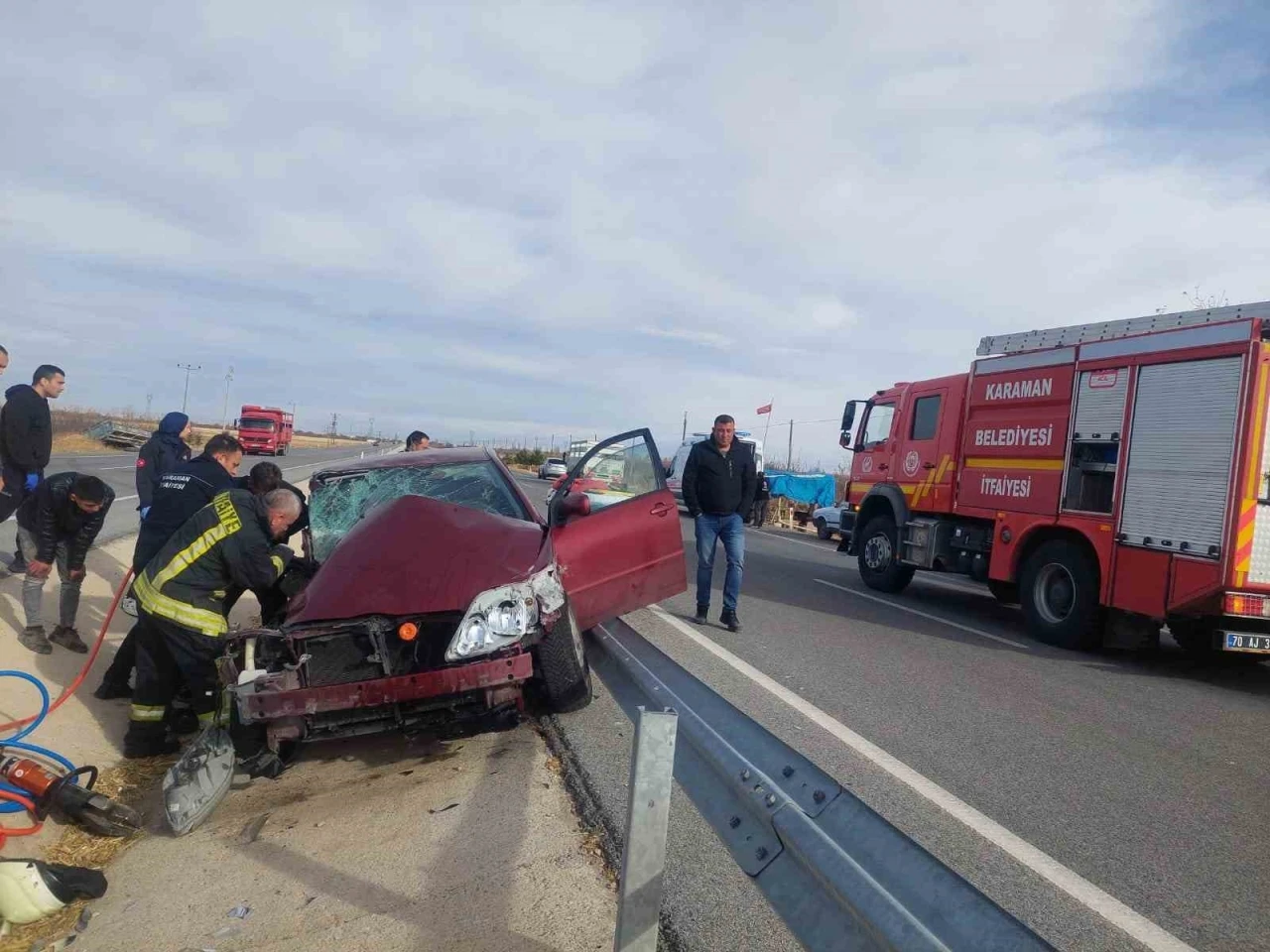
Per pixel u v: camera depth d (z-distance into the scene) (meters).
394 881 3.43
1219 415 7.20
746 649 7.40
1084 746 5.20
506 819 3.91
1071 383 8.61
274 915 3.25
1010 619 10.20
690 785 2.67
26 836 3.90
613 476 6.62
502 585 4.44
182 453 7.89
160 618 4.62
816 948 1.95
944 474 10.41
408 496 5.10
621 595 6.16
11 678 5.41
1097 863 3.61
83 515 6.04
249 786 4.58
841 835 2.00
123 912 3.38
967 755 4.90
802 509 29.66
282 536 5.02
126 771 4.88
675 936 2.96
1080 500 8.41
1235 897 3.36
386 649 4.40
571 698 5.13
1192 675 7.62
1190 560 7.30
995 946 1.56
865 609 10.11
